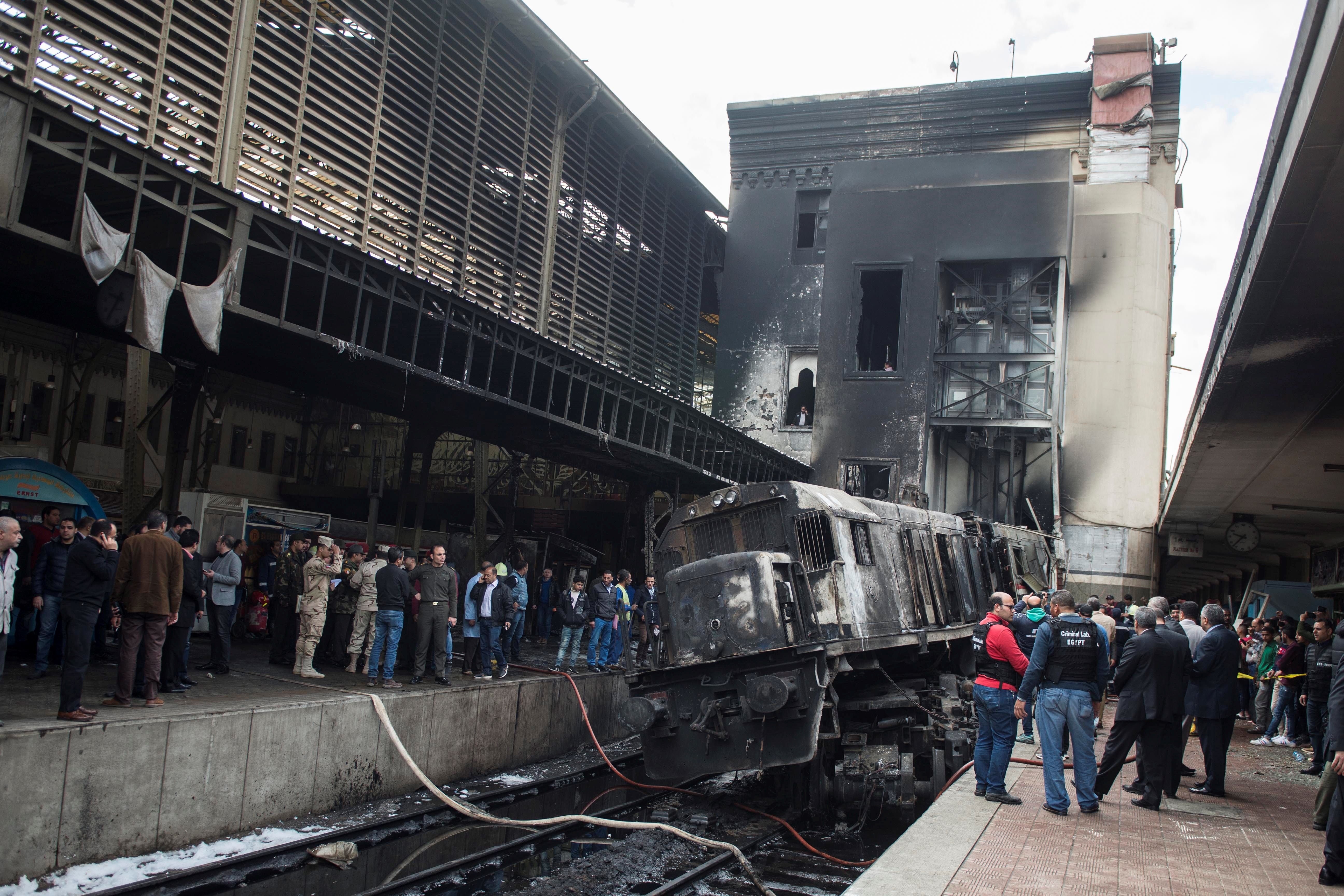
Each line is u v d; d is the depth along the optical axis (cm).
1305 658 1623
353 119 1766
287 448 4409
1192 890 697
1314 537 2991
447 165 2023
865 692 1347
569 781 1455
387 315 1543
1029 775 1164
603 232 2797
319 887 909
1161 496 3341
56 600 1173
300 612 1385
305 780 1105
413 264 1911
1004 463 3416
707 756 1192
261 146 1538
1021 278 3303
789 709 1136
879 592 1374
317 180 1667
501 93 2238
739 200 3878
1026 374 3189
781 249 3797
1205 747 1094
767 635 1179
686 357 3488
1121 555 3297
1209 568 4519
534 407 2119
